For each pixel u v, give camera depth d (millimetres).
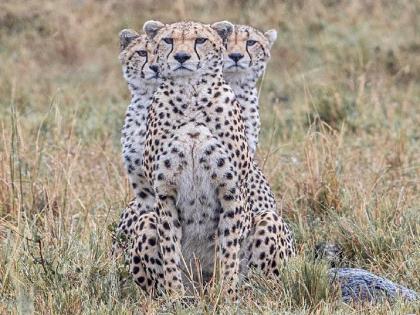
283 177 12219
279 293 8594
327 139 12328
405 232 10164
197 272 9109
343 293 8617
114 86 18188
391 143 14000
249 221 9211
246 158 9156
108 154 13430
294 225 10711
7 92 17250
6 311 8055
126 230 9891
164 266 8859
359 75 17984
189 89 8891
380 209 10703
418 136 14812
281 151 13773
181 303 8523
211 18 20891
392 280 9266
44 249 9211
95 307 8141
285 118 15703
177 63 8812
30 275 8766
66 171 11742
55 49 19781
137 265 9039
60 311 8133
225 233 8875
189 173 8805
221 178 8797
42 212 10656
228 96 8984
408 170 12781
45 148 13117
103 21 20844
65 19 20625
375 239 10000
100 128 15031
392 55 18797
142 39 10609
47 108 16734
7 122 14797
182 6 21062
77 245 9469
